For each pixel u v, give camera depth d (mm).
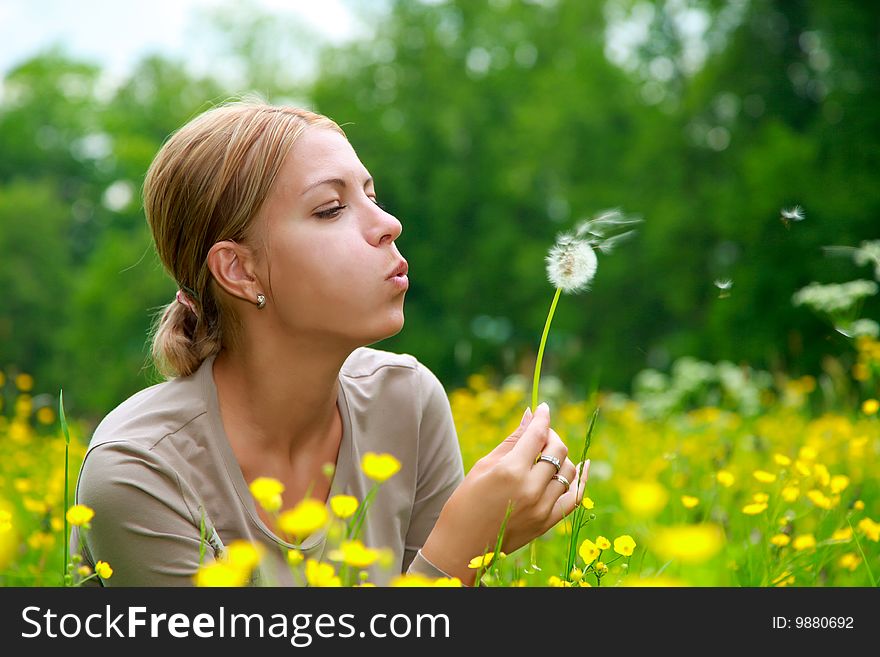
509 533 2992
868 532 3691
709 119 44969
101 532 2898
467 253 49844
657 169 45031
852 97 36781
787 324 34094
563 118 47625
